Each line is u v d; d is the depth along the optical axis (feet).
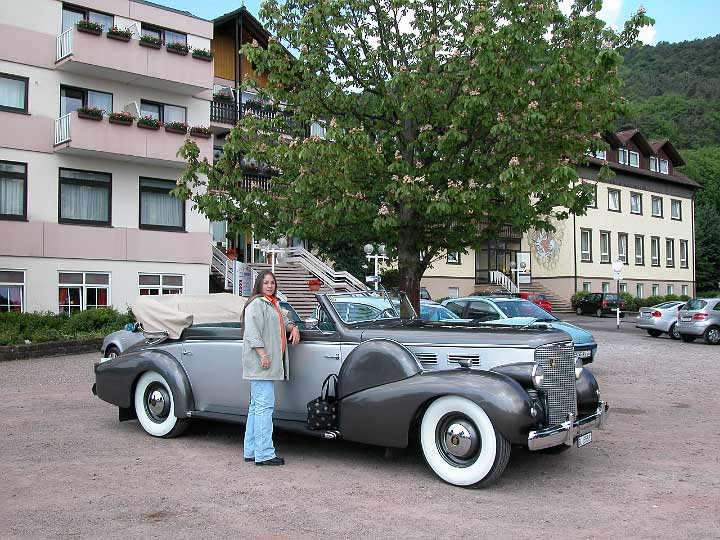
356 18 33.12
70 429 27.81
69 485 19.75
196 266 84.74
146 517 17.01
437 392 19.77
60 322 65.87
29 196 72.13
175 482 20.17
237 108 97.50
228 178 32.58
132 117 75.66
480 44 28.19
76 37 72.43
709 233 201.57
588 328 101.50
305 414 23.30
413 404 20.13
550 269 155.22
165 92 83.61
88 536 15.64
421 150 32.17
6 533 15.79
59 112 75.00
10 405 33.53
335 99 32.24
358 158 29.48
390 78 32.27
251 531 16.05
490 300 52.21
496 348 20.97
